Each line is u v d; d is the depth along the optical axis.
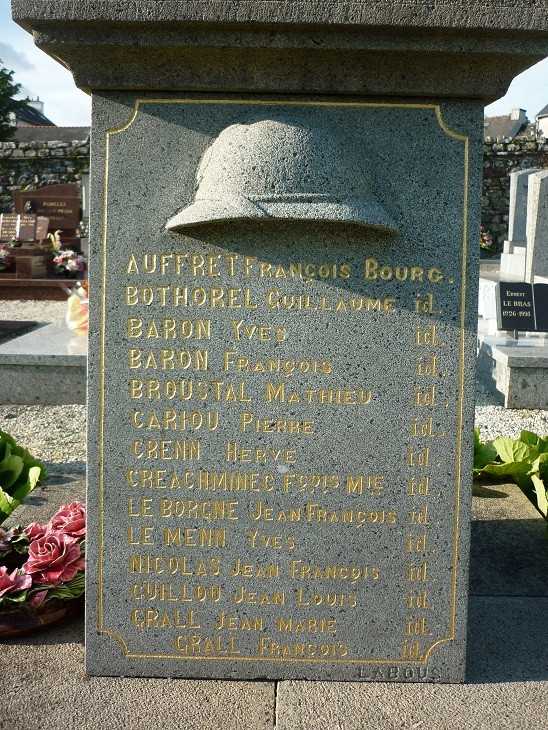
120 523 2.56
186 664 2.60
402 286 2.49
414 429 2.53
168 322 2.50
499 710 2.41
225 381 2.52
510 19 2.23
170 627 2.59
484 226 20.92
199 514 2.56
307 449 2.54
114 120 2.45
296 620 2.59
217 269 2.49
